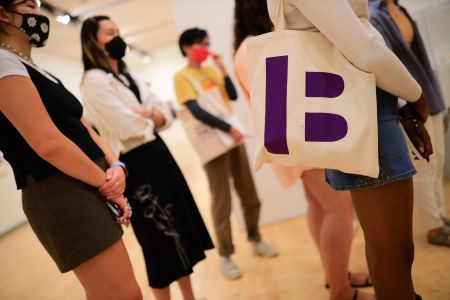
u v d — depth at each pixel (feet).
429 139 2.97
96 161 3.24
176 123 38.24
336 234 4.22
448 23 6.04
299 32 2.62
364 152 2.41
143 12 22.45
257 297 5.38
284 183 4.83
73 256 2.76
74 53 23.67
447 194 5.85
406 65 4.88
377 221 2.72
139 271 5.01
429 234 5.32
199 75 6.60
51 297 4.55
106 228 2.93
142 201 4.42
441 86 6.12
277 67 2.66
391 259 2.76
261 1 4.13
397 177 2.54
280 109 2.64
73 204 2.79
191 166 21.88
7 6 2.84
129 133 4.31
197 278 6.48
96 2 17.85
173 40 35.83
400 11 5.33
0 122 2.72
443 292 4.19
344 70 2.51
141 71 39.01
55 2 16.02
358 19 2.40
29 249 5.10
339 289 4.30
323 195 4.28
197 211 4.98
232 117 6.57
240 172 6.81
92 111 4.42
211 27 8.14
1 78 2.51
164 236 4.48
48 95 2.90
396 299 2.79
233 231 8.78
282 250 6.88
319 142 2.52
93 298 2.99
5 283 4.91
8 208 5.31
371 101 2.39
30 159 2.75
